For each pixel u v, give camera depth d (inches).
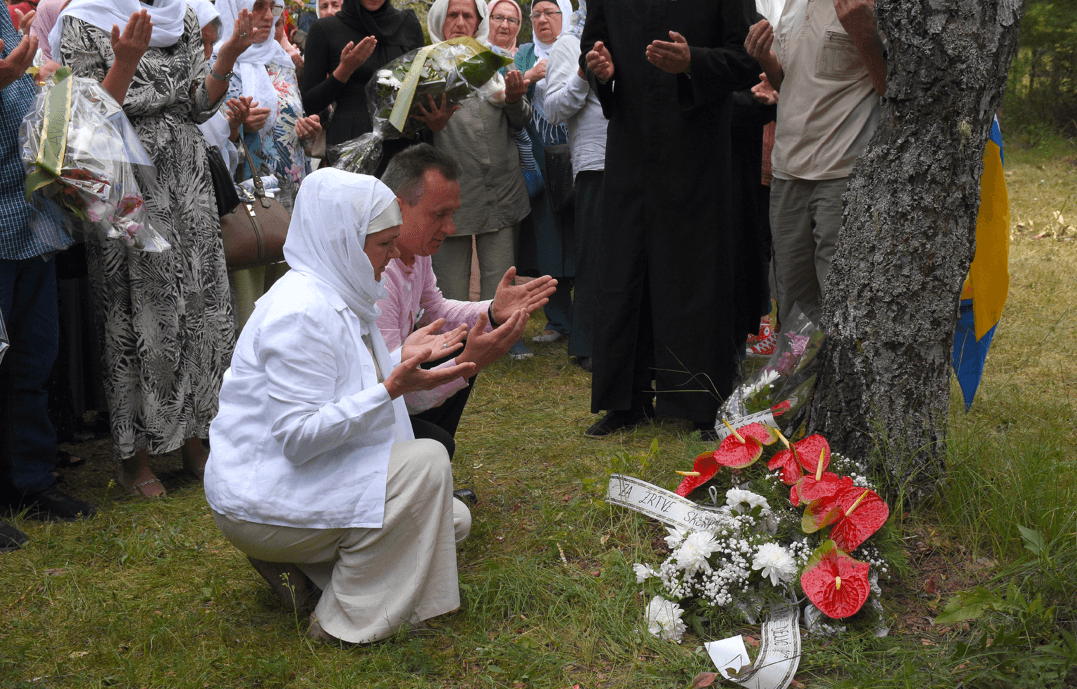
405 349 105.5
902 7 116.6
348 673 99.0
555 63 204.4
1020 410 167.9
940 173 117.9
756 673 94.6
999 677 90.9
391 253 107.6
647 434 174.9
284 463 102.9
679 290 168.9
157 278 151.3
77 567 127.9
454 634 106.0
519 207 223.1
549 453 166.1
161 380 153.9
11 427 145.3
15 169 137.5
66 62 146.2
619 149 169.6
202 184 159.2
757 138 184.5
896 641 101.0
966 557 115.6
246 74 199.9
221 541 136.6
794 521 112.1
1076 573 103.9
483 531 132.4
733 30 164.2
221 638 107.7
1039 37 511.8
